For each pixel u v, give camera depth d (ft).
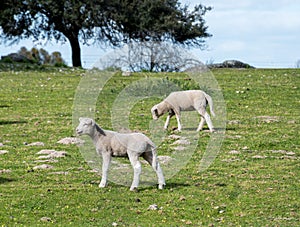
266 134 63.31
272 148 57.67
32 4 158.20
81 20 160.86
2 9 159.74
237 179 46.55
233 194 42.29
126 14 164.86
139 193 42.22
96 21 161.48
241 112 75.97
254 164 51.44
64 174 47.67
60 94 89.92
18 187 43.68
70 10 158.51
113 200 40.63
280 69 118.73
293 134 63.57
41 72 119.75
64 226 35.73
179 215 37.91
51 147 57.62
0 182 45.24
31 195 41.50
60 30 167.32
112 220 36.94
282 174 48.14
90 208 39.01
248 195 42.16
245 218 37.52
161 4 170.30
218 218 37.52
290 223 36.65
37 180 45.83
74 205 39.58
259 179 46.57
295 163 51.93
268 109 78.18
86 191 42.60
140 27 166.20
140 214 38.06
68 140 60.13
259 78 103.35
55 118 72.38
